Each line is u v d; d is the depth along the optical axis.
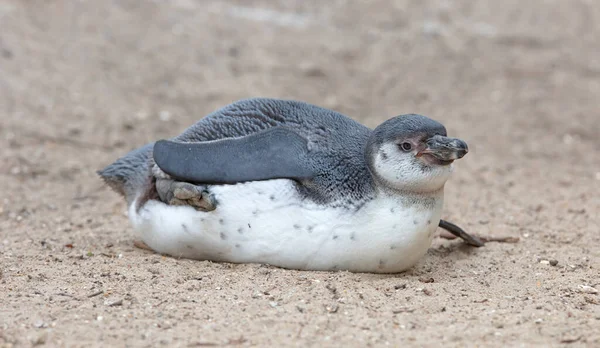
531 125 20.72
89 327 8.33
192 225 10.06
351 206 9.52
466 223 13.53
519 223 13.59
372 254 9.71
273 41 24.22
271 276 9.73
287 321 8.55
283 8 26.72
